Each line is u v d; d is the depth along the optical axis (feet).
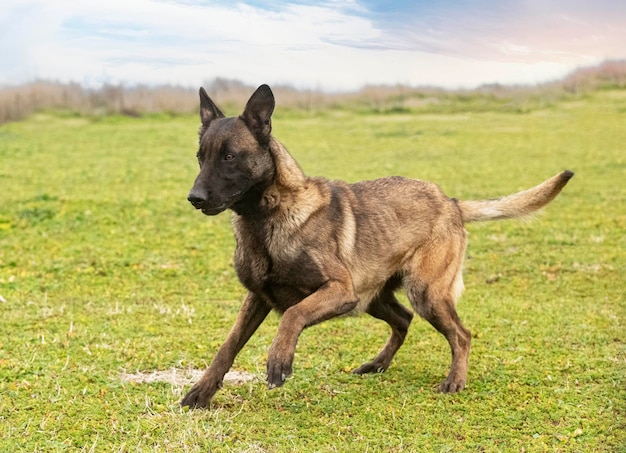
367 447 15.87
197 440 16.08
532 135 79.41
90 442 16.02
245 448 15.88
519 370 21.20
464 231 21.94
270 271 18.69
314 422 17.44
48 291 29.84
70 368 20.51
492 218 22.53
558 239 39.37
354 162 66.80
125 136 84.02
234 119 18.26
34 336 23.35
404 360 22.65
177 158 69.62
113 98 100.99
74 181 56.18
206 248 37.76
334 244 18.86
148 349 22.48
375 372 21.58
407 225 20.63
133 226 42.22
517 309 27.89
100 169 62.39
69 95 99.14
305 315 17.62
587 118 87.45
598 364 21.52
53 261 34.45
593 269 34.09
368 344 24.03
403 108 101.96
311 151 72.84
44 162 65.57
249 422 17.33
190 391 18.28
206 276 32.96
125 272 33.22
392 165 64.85
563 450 16.01
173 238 39.75
